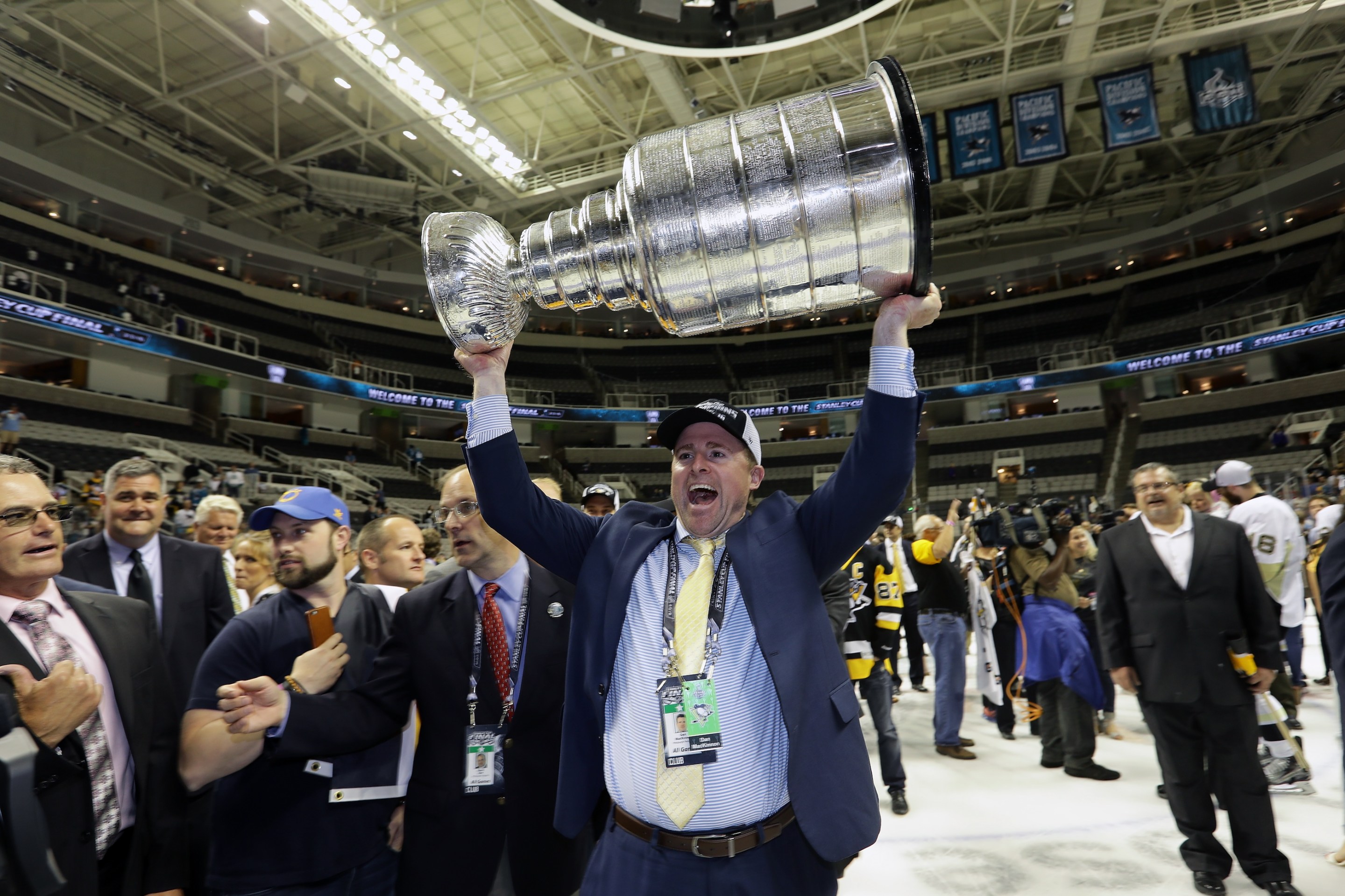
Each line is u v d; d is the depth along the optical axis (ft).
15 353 64.69
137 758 5.69
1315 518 23.08
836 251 3.30
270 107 62.80
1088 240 98.07
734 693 4.41
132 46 54.70
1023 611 14.83
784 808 4.40
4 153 62.13
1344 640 8.19
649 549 4.90
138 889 5.65
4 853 3.26
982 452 89.61
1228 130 48.21
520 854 5.78
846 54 56.08
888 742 12.81
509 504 4.76
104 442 59.26
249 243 81.05
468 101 55.26
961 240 95.61
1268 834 8.82
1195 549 9.34
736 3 26.86
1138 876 9.81
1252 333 75.72
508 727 6.04
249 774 6.14
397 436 89.20
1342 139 76.79
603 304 3.92
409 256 94.22
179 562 9.46
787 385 104.78
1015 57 57.98
